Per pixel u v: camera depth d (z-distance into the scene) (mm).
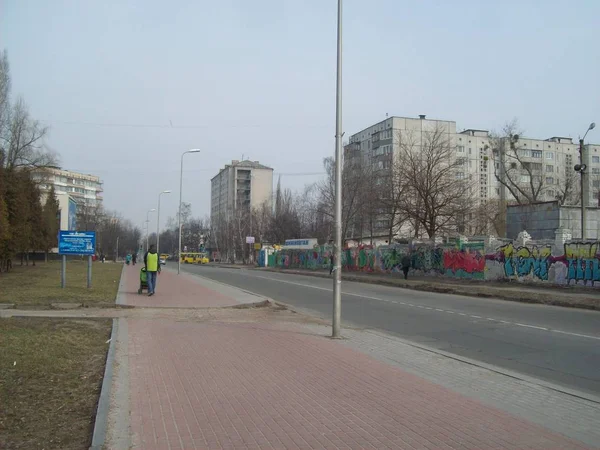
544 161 84625
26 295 17688
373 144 82812
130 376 7230
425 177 36938
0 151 31688
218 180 149000
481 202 54781
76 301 16484
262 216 86875
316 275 42719
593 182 69688
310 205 74625
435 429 5137
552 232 31266
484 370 8000
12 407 5633
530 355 9570
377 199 40781
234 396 6266
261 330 11938
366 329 12672
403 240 41688
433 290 26453
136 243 152250
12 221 32594
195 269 59750
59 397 6078
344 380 7156
